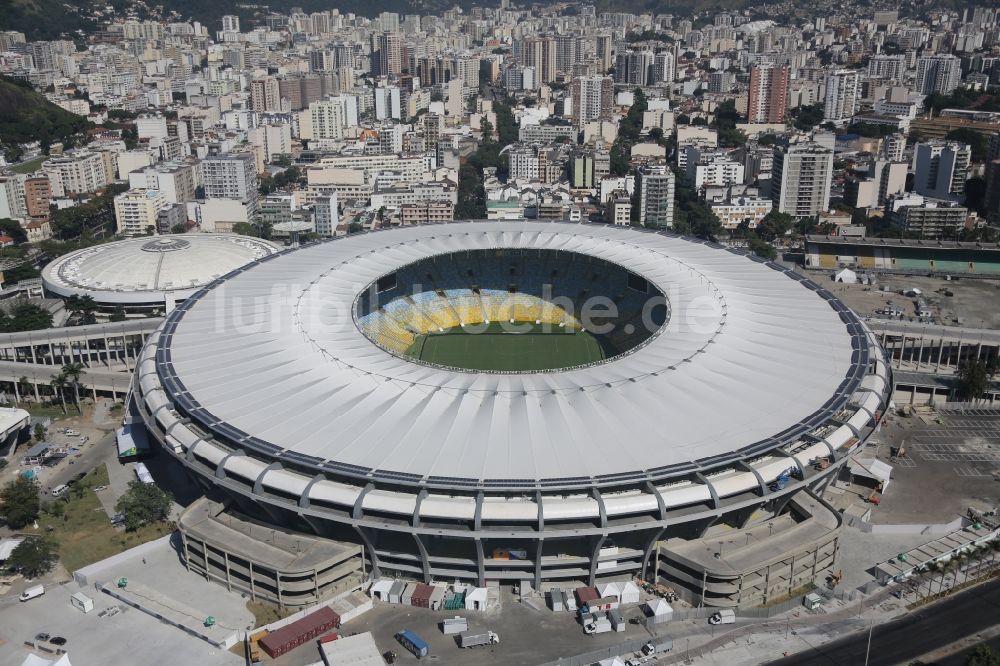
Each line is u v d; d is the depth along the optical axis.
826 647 195.62
